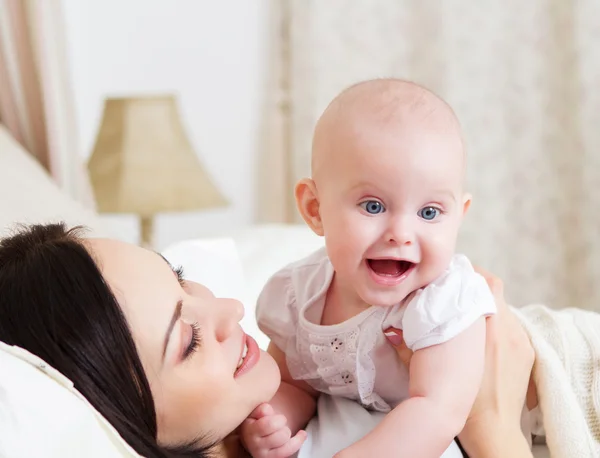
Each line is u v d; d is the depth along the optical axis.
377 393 0.90
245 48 3.12
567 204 2.75
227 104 3.13
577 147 2.69
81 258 0.70
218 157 3.14
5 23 2.04
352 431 0.83
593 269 2.66
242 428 0.83
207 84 3.10
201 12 3.06
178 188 2.52
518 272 2.83
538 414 1.01
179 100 3.06
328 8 2.98
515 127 2.78
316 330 0.89
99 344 0.66
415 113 0.79
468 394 0.79
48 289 0.67
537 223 2.79
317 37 2.99
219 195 2.62
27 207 1.60
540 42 2.72
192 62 3.07
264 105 3.16
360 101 0.82
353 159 0.79
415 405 0.77
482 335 0.82
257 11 3.11
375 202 0.78
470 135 2.81
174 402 0.71
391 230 0.77
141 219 2.63
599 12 2.55
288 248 1.78
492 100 2.78
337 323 0.90
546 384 0.94
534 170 2.77
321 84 3.01
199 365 0.73
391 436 0.75
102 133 2.55
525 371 0.94
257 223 3.22
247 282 1.52
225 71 3.11
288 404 0.92
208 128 3.12
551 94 2.73
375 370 0.88
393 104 0.80
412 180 0.77
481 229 2.83
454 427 0.77
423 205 0.78
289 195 3.20
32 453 0.56
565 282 2.78
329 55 2.99
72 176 2.15
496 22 2.75
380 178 0.77
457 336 0.80
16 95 2.08
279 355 0.98
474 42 2.78
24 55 2.07
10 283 0.69
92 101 2.91
